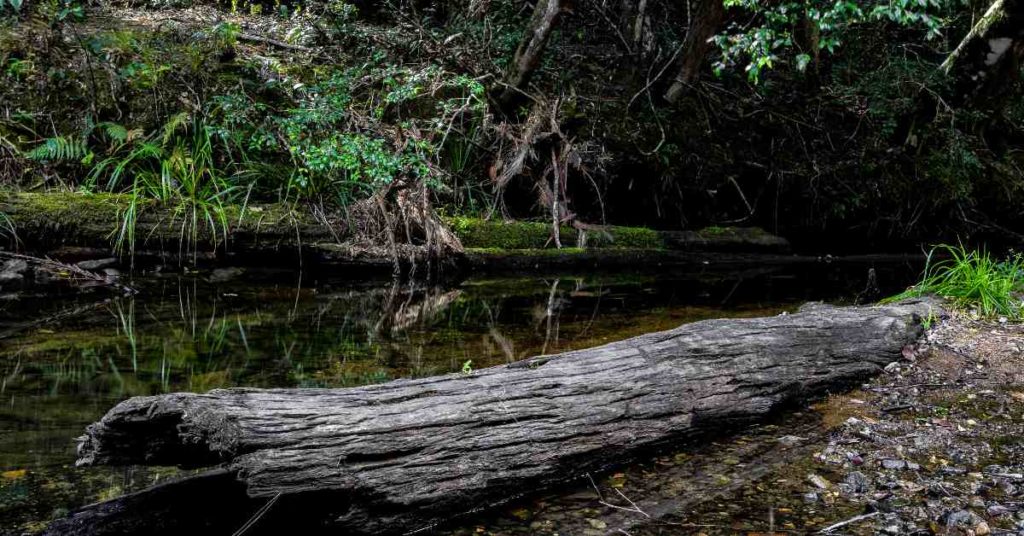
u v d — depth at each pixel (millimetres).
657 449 2697
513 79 7703
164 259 6031
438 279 6469
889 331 3691
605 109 8492
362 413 2242
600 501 2357
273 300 5258
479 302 5449
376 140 6488
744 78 9570
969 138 9734
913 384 3355
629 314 5031
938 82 9586
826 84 9875
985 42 9383
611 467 2594
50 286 5234
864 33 10141
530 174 7590
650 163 8289
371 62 7594
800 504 2309
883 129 9492
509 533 2162
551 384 2625
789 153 9180
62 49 6945
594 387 2678
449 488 2209
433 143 7492
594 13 9633
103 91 6688
